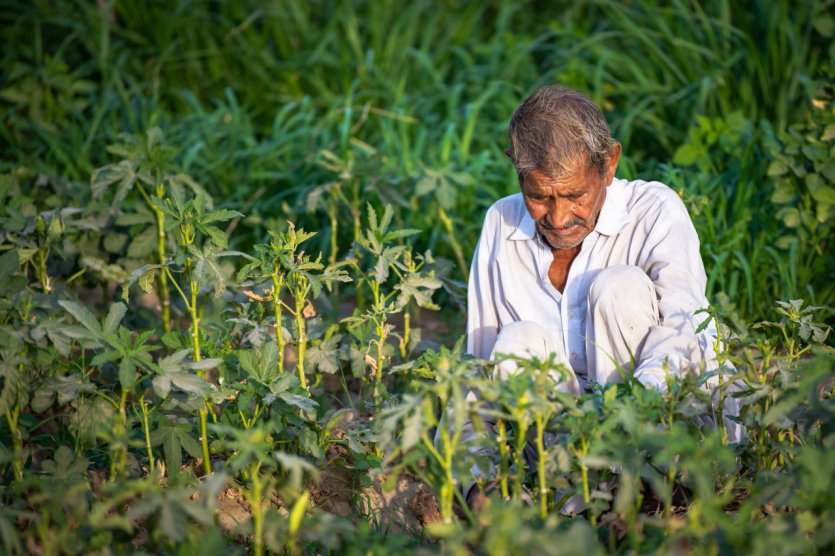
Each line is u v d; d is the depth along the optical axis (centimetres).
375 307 498
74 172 852
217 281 447
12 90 914
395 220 737
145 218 600
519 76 969
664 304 435
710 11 909
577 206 439
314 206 651
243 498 448
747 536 343
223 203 822
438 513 466
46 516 364
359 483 470
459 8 1077
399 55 1001
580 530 309
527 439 421
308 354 491
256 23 1070
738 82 849
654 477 357
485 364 391
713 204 708
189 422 498
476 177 786
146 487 356
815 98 694
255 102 986
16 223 552
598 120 434
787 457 428
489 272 486
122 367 408
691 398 387
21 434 455
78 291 755
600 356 433
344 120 863
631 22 898
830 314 646
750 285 642
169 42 1013
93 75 1006
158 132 614
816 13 817
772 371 409
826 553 349
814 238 666
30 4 1037
